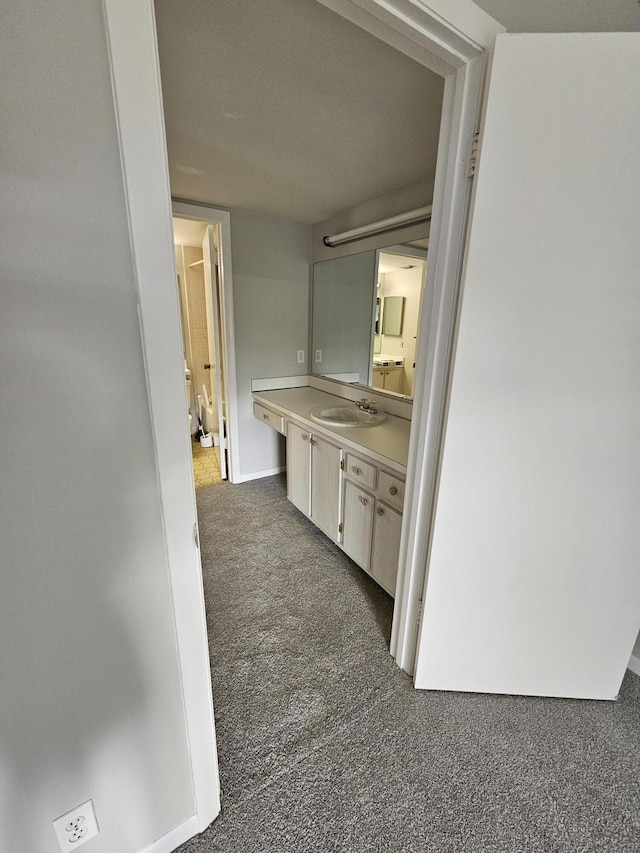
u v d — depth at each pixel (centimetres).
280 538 248
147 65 58
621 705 141
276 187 223
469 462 118
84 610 72
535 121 93
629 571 126
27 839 76
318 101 136
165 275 67
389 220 221
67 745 76
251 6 95
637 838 103
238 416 318
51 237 56
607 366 108
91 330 62
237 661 157
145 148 60
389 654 162
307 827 104
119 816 88
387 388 248
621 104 91
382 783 114
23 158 52
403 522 142
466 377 111
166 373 70
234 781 114
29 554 64
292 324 324
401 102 137
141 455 72
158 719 88
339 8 83
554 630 134
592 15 106
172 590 82
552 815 107
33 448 61
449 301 113
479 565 128
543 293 104
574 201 97
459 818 106
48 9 50
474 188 98
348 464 199
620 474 117
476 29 90
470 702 141
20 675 68
